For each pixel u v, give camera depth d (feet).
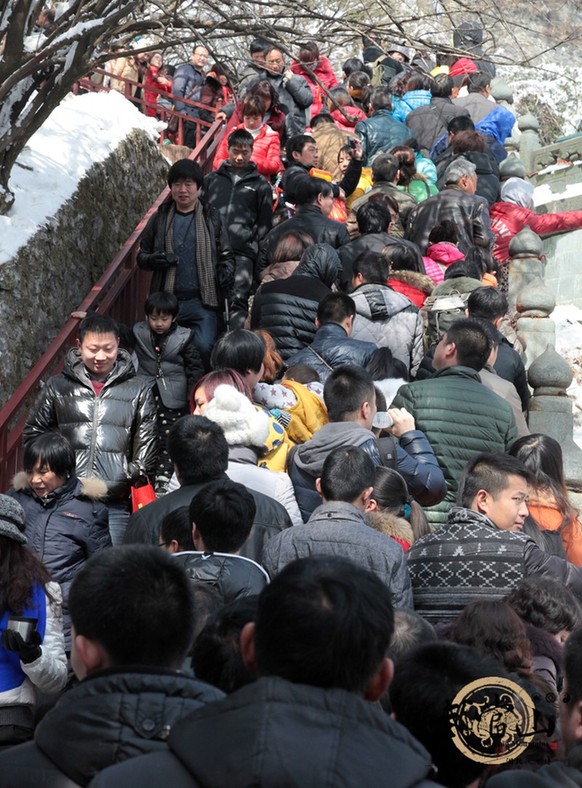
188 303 26.73
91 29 23.75
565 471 25.84
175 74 46.09
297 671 6.89
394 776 6.45
